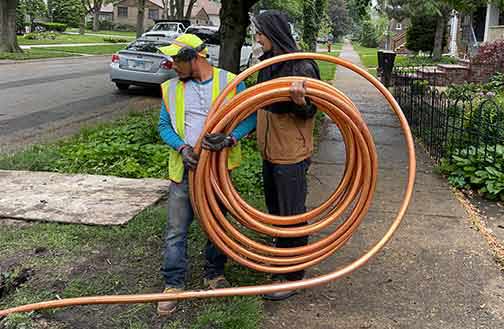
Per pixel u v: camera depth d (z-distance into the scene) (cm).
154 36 1677
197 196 333
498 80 1328
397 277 405
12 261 416
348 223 356
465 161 627
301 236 354
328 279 329
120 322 338
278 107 349
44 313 345
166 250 353
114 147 714
